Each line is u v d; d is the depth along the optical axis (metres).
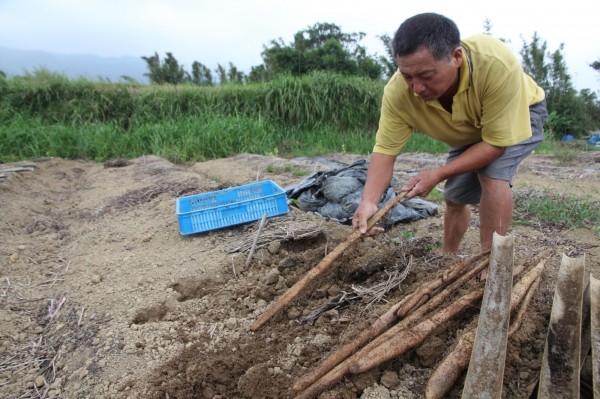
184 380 2.32
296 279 3.15
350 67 15.08
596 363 1.79
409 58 2.18
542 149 9.27
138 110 10.56
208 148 9.20
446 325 2.42
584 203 4.50
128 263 3.71
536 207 4.50
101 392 2.35
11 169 6.96
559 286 1.95
